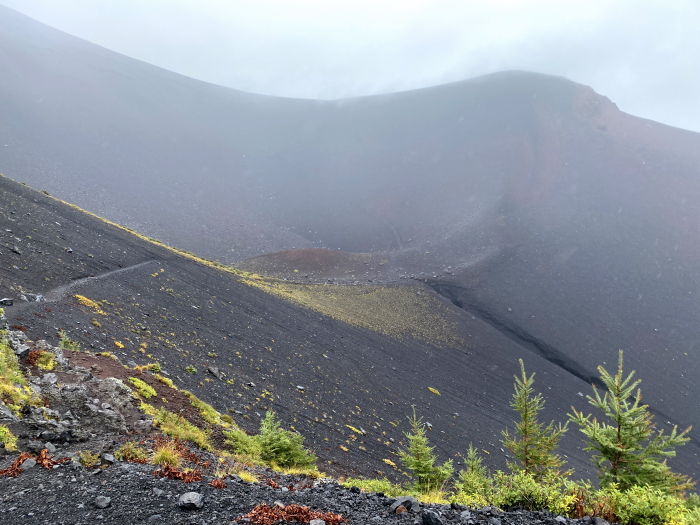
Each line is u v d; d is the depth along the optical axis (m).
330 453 26.80
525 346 130.62
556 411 81.44
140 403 12.42
